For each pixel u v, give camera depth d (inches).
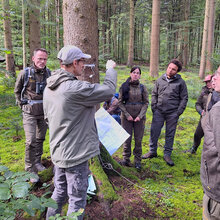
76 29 100.7
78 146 70.3
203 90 161.2
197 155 170.7
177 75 150.0
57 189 80.4
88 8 99.3
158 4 457.4
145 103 136.7
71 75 69.8
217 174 62.0
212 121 60.6
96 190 102.2
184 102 148.3
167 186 124.7
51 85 68.4
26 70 113.0
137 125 138.3
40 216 90.8
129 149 142.8
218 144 57.7
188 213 103.4
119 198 104.0
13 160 144.7
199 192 120.2
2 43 450.6
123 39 1076.5
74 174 72.6
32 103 114.3
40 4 252.5
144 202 108.4
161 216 100.4
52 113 69.9
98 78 111.2
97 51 108.0
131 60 721.0
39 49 111.4
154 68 492.1
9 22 343.3
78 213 57.7
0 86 350.3
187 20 732.0
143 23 1082.7
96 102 70.3
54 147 71.7
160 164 152.1
